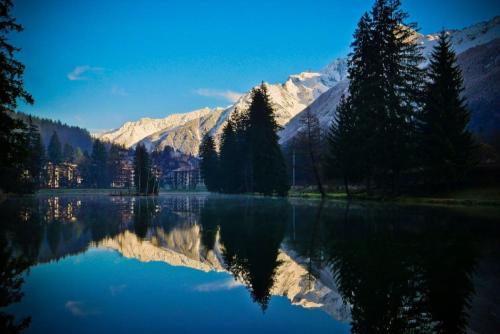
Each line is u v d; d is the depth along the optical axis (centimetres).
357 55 3544
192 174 16300
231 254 1202
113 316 652
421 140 3456
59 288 831
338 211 2447
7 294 786
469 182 3419
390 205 2806
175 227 1981
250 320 636
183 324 616
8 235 1702
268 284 859
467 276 845
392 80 3281
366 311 666
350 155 3862
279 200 4212
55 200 5928
